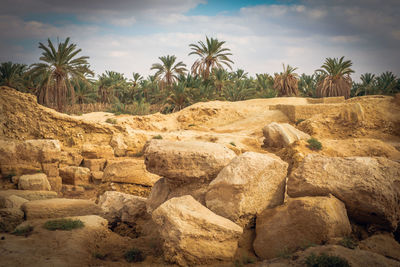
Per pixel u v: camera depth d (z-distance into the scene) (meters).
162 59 70.44
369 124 28.77
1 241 6.54
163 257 6.48
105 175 14.42
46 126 27.34
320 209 6.05
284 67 66.81
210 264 6.18
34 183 15.53
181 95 60.91
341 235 6.07
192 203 7.41
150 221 9.18
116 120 44.31
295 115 41.50
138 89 92.06
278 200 8.04
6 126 25.95
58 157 19.61
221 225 6.51
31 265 5.45
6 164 18.38
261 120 43.50
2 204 10.29
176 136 31.25
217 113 49.06
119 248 7.40
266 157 8.08
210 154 8.70
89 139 28.34
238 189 7.34
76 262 6.00
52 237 6.95
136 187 13.91
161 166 8.93
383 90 67.06
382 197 6.34
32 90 59.34
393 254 5.56
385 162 7.18
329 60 60.75
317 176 7.14
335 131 29.56
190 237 6.29
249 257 6.59
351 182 6.68
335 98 46.84
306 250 5.46
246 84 78.19
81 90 73.31
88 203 9.92
